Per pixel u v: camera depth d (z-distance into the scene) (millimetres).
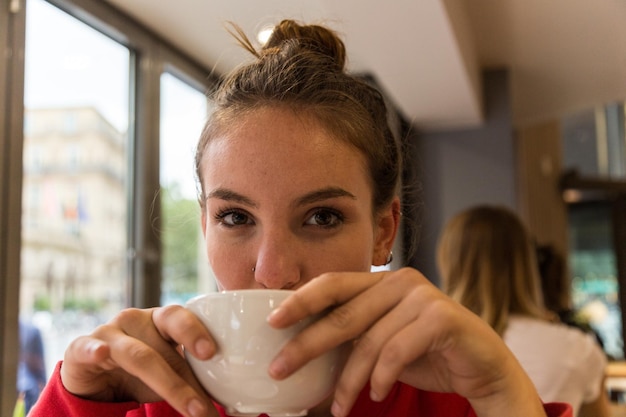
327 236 784
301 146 774
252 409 607
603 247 6883
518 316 1995
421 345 595
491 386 632
